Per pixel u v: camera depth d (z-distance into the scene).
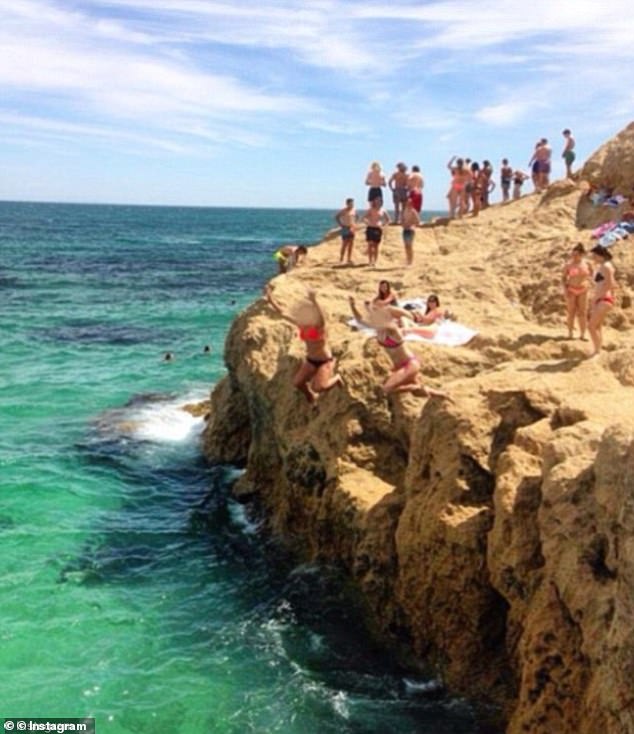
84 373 27.50
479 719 9.73
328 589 12.74
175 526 15.42
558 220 22.31
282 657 11.09
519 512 9.37
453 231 25.08
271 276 65.44
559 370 12.21
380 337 11.16
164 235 133.62
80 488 17.00
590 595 7.96
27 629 11.51
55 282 56.53
